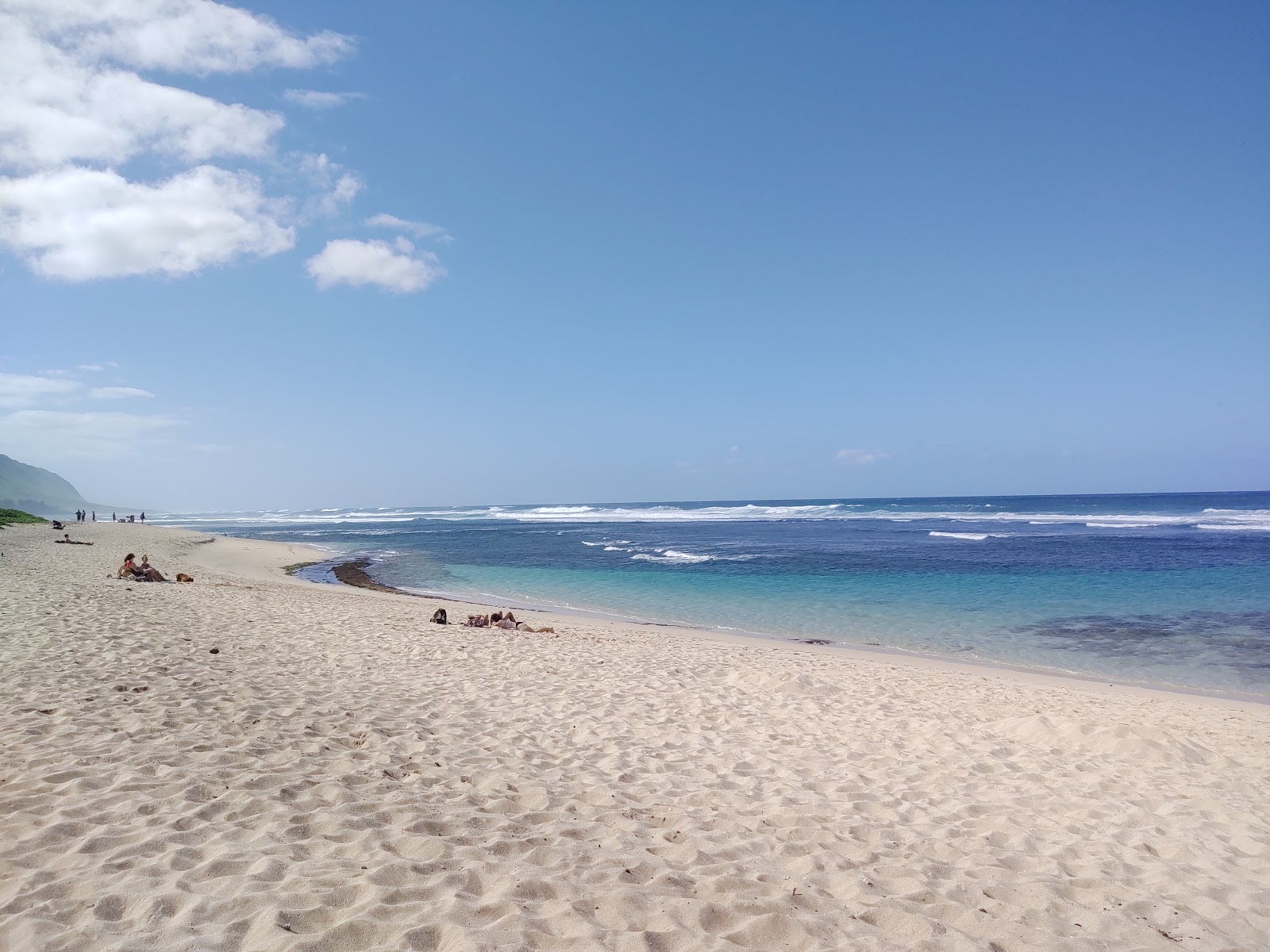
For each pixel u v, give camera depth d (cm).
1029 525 5503
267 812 429
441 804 472
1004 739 738
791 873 412
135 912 309
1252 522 5088
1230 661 1339
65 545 2825
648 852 425
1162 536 3991
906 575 2586
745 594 2228
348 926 308
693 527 6450
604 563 3195
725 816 496
